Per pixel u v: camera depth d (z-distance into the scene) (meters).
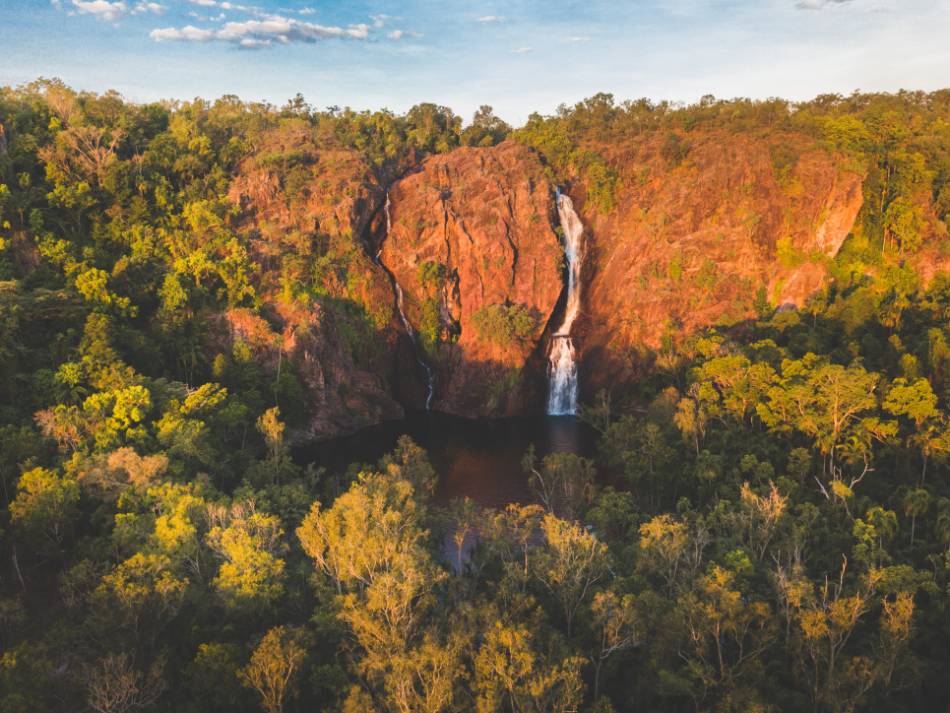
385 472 66.19
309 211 113.75
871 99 151.38
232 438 82.06
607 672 39.28
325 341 101.44
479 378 111.88
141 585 37.72
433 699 29.25
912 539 51.84
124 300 81.81
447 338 116.12
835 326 95.56
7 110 106.94
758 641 36.91
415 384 117.31
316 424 97.50
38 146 98.12
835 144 111.94
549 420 109.75
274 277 103.06
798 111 133.38
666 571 44.06
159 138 114.06
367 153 131.00
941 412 61.47
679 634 35.84
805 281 103.62
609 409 104.31
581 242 121.88
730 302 104.25
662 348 104.19
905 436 63.84
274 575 41.47
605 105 155.12
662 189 118.19
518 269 117.25
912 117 140.50
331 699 36.25
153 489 50.72
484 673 31.19
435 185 126.38
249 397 85.75
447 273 117.31
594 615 39.94
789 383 69.44
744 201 108.06
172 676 37.91
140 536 45.97
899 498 56.78
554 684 31.64
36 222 86.62
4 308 68.81
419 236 118.50
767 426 71.50
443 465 88.12
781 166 107.44
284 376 93.00
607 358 110.38
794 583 38.72
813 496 59.50
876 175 111.00
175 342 86.06
